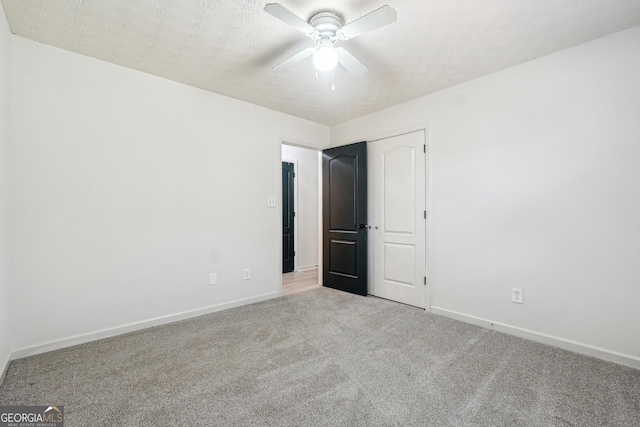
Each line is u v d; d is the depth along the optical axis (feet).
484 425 4.77
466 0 5.67
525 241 8.13
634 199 6.61
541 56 7.80
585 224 7.21
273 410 5.12
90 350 7.28
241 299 10.91
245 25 6.54
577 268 7.32
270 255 11.78
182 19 6.32
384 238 11.84
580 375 6.22
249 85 9.61
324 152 13.82
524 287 8.14
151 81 8.85
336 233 13.32
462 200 9.42
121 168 8.30
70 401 5.33
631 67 6.63
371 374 6.26
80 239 7.67
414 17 6.17
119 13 6.13
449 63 8.16
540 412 5.07
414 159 10.80
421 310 10.41
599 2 5.74
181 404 5.27
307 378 6.11
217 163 10.26
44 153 7.19
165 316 9.09
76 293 7.61
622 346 6.73
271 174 11.81
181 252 9.43
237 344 7.67
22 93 6.93
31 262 7.02
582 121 7.24
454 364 6.67
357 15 6.17
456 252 9.56
